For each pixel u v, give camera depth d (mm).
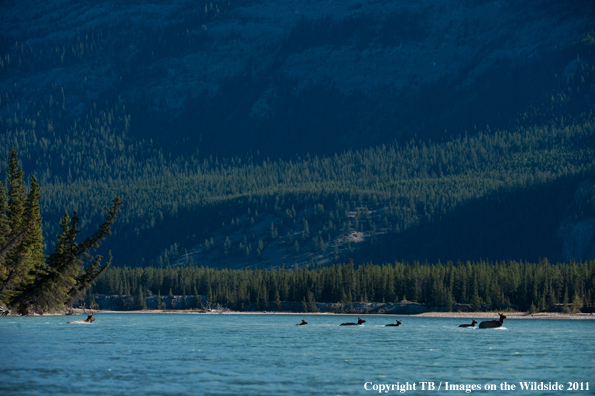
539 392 191000
